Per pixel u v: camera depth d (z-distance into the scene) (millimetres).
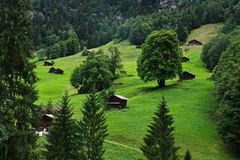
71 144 48344
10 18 26719
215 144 72250
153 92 107688
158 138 51469
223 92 84125
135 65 170375
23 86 28594
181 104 93562
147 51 112312
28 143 29281
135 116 84875
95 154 51375
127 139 71375
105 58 138875
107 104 93125
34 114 29609
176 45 111812
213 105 93375
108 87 123750
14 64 27516
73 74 127250
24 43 27641
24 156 28234
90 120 52125
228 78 84250
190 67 151875
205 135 75750
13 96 28203
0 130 26047
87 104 53031
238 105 70750
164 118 51844
